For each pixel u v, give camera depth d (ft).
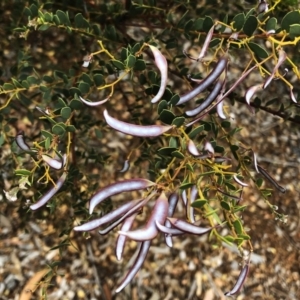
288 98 1.81
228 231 1.66
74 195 1.37
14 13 1.42
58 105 1.21
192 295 1.61
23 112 1.61
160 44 1.43
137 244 1.63
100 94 1.65
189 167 0.84
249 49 0.91
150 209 1.62
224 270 1.65
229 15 1.38
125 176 1.65
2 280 1.53
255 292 1.65
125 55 1.08
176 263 1.63
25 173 1.01
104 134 1.67
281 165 1.79
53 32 1.68
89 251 1.60
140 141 1.54
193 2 1.44
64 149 1.45
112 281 1.58
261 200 1.73
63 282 1.55
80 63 1.37
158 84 1.17
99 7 1.43
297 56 1.34
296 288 1.69
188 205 0.88
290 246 1.72
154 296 1.59
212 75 0.87
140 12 1.38
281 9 1.21
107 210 1.38
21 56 1.41
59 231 1.58
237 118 1.79
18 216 1.57
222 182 0.97
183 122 0.89
